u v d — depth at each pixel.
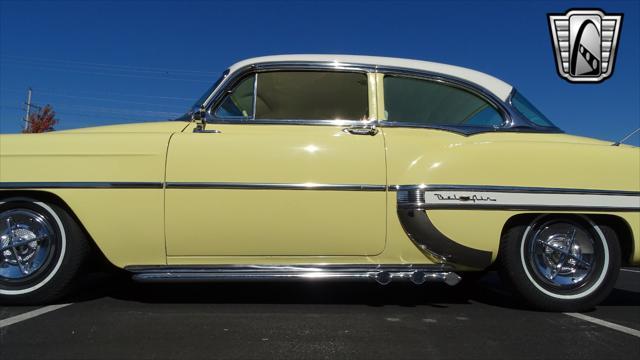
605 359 2.68
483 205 3.38
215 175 3.33
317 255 3.41
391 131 3.54
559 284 3.53
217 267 3.36
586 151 3.52
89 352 2.65
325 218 3.35
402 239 3.39
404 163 3.42
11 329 2.99
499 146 3.48
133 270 3.35
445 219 3.37
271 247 3.38
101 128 3.57
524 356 2.70
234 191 3.33
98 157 3.34
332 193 3.36
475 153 3.45
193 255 3.38
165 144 3.38
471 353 2.73
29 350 2.66
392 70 3.71
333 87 3.67
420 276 3.38
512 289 3.57
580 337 3.03
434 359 2.64
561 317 3.45
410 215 3.35
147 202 3.32
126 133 3.46
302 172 3.36
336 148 3.41
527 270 3.51
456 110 3.72
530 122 3.73
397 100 3.68
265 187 3.33
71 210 3.37
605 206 3.45
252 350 2.73
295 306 3.66
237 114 3.59
